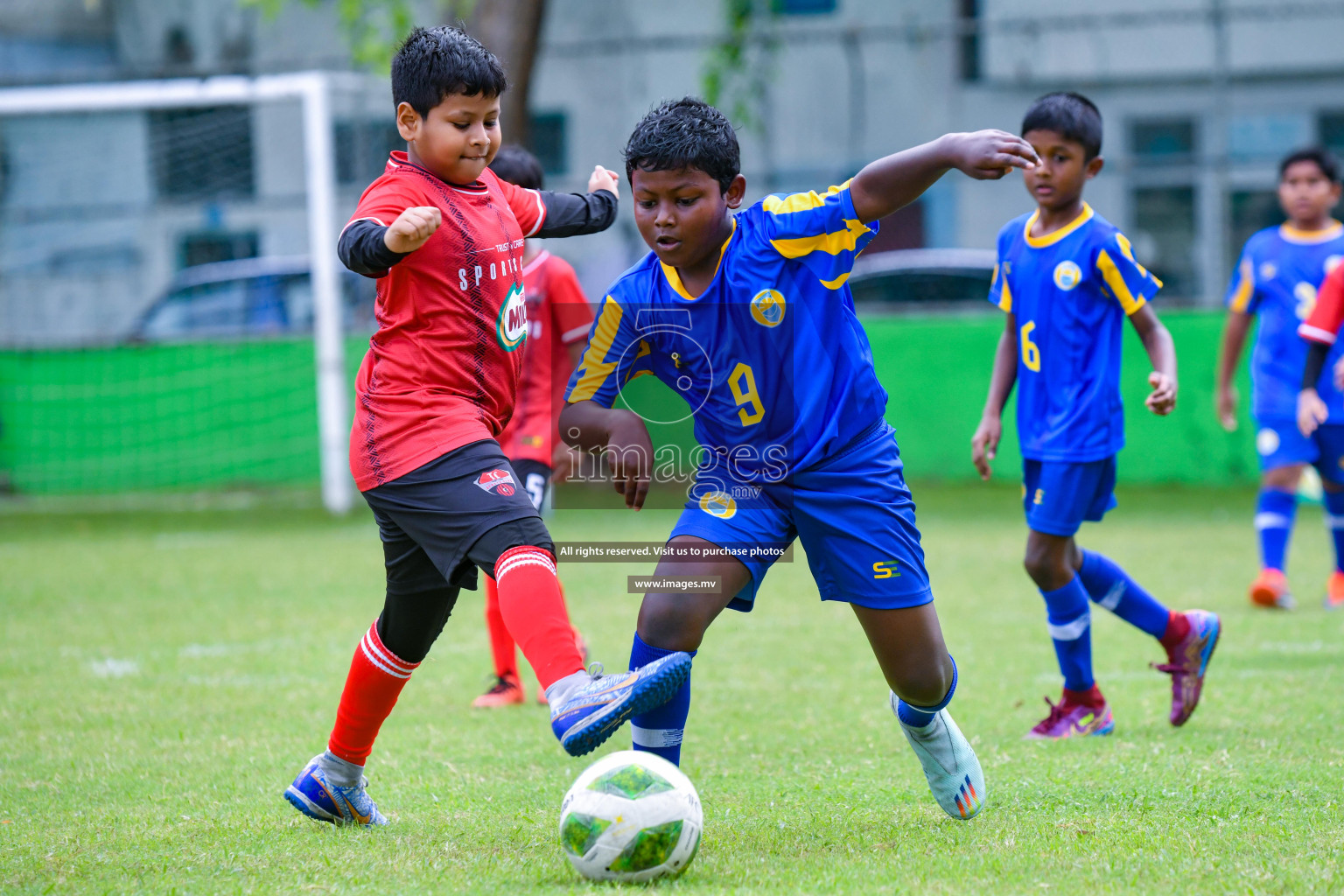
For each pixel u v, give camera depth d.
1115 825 12.07
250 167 54.25
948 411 48.06
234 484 49.09
